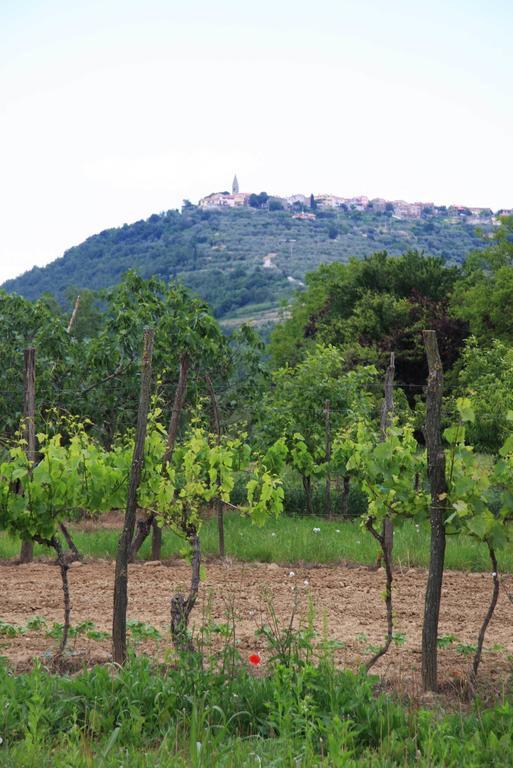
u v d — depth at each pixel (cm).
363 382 2009
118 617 707
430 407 692
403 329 3962
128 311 1566
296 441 1805
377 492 723
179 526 827
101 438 1678
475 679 689
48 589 1067
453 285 4597
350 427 1756
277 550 1292
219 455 946
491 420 1802
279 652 642
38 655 755
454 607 1009
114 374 1591
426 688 681
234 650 656
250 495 960
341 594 1066
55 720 569
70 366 1655
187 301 1630
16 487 815
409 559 1260
